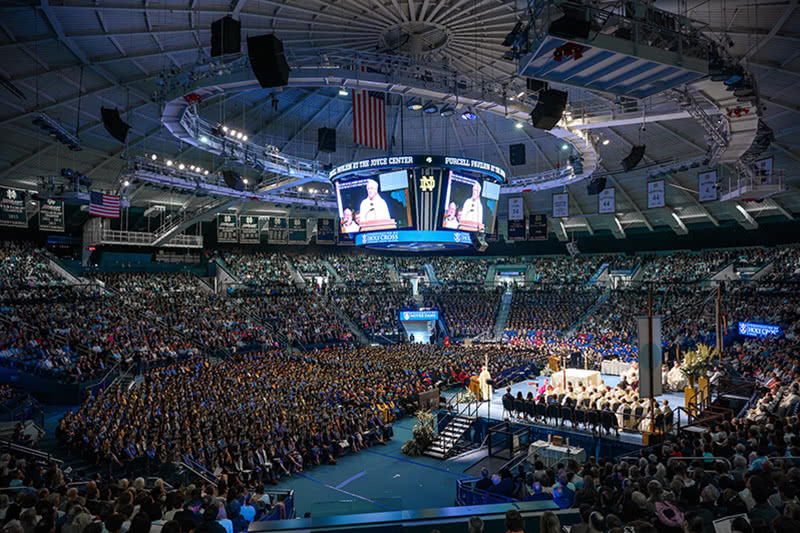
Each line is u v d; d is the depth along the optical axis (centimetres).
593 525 546
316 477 2044
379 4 2197
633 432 2139
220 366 3459
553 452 1947
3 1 1845
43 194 2945
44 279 4084
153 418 2064
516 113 2661
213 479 1614
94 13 2025
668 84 1523
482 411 2722
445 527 684
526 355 3906
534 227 4675
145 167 3744
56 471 1190
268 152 3744
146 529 509
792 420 1413
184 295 4728
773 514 605
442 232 2888
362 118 2753
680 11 1912
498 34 2430
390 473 2084
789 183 3984
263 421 2153
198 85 2216
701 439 1387
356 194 2967
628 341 4384
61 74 2520
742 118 2119
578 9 1209
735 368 3006
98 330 3472
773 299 4153
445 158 2802
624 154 4138
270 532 679
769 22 1964
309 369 3294
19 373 2838
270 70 1588
